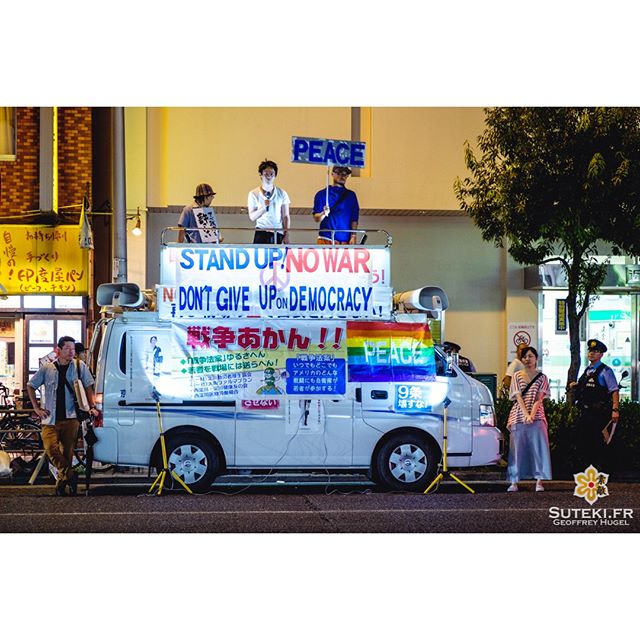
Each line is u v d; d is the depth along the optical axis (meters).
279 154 20.14
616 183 15.13
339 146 14.51
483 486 14.25
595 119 15.50
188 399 13.01
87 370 13.32
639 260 18.58
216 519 11.09
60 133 20.55
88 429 12.94
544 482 14.56
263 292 13.23
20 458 15.18
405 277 21.73
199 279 13.16
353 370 13.27
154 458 13.06
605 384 14.62
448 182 20.70
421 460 13.36
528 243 16.66
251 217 14.86
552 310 21.83
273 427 13.11
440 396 13.38
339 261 13.35
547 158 15.79
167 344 13.07
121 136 16.28
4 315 20.70
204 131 20.05
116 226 16.27
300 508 11.86
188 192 19.98
